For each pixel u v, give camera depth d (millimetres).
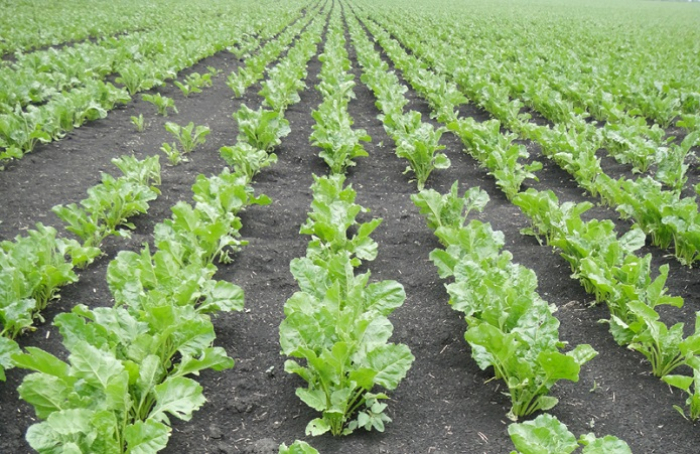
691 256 6305
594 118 12812
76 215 6020
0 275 4488
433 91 13070
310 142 10633
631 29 35312
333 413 3807
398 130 9938
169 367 4238
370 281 6055
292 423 4102
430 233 7137
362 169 9461
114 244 6430
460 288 4688
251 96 13961
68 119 10211
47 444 3113
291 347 3934
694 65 18219
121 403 3336
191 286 4449
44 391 3295
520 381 4047
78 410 3113
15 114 9117
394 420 4133
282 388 4434
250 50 20906
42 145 9430
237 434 3988
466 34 26797
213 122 11703
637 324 4625
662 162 8797
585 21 41000
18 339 4738
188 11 33562
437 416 4191
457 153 10312
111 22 24234
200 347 4105
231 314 5289
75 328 3740
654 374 4609
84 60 14195
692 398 4055
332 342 4008
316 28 28094
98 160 9117
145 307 4219
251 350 4840
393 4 55188
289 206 7820
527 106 13719
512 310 4289
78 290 5512
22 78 11414
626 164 9812
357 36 24281
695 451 3908
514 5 62188
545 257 6496
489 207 8000
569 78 15070
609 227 5820
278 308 5477
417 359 4801
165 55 16828
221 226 5703
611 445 3221
